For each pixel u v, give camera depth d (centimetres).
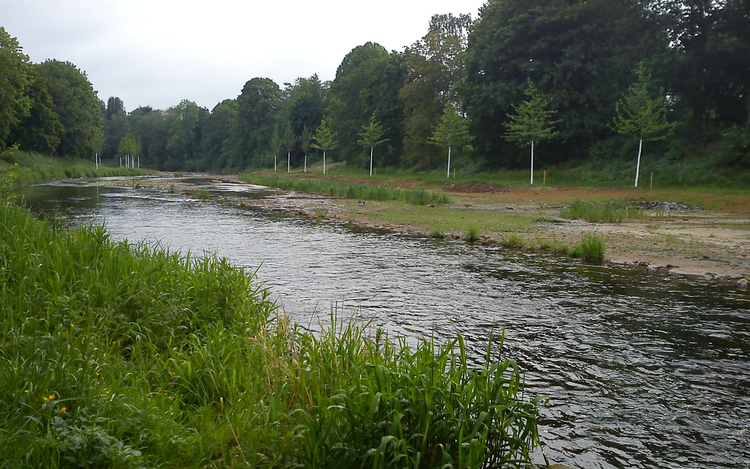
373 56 7869
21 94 4372
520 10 3972
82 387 374
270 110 10344
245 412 398
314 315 786
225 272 714
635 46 3678
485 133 4391
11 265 629
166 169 12269
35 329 491
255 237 1576
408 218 2088
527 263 1234
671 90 3575
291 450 359
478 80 4297
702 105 3566
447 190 3872
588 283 1035
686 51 3619
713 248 1387
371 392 363
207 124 12094
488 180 4128
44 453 310
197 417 402
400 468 338
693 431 472
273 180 4959
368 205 2697
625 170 3462
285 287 966
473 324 769
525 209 2509
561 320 793
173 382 457
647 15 3688
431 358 422
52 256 662
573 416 496
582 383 570
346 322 754
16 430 331
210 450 356
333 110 7544
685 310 850
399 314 812
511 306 866
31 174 4559
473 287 995
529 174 4034
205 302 635
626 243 1469
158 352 530
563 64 3728
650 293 957
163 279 659
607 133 3894
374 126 5803
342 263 1205
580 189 3247
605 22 3759
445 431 359
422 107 5412
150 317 568
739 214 2225
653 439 457
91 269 644
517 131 3928
